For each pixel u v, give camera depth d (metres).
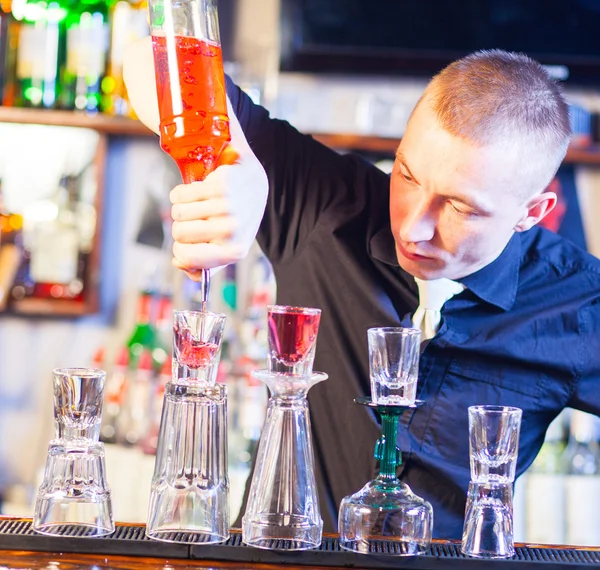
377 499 0.92
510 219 1.18
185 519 0.92
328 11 2.50
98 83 2.43
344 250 1.43
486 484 0.94
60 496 0.92
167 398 0.95
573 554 0.94
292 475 0.92
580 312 1.40
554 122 1.18
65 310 2.51
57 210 2.54
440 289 1.36
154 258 2.61
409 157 1.13
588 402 1.41
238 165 0.99
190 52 0.92
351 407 1.37
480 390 1.36
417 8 2.50
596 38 2.49
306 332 0.92
